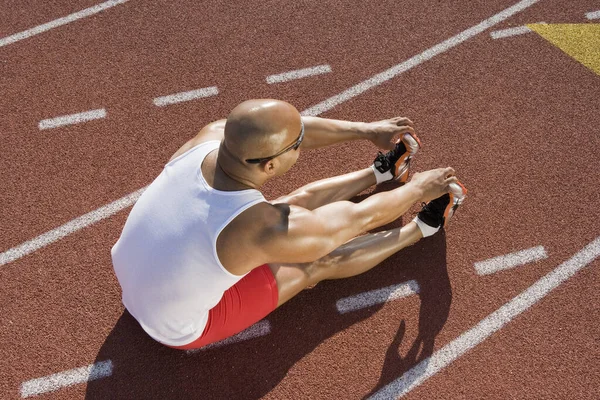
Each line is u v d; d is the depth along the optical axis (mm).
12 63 4613
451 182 3400
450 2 5312
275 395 3234
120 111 4355
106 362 3291
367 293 3596
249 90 4547
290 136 2465
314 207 3621
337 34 4984
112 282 3559
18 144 4129
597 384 3312
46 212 3816
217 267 2557
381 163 3826
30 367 3240
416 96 4586
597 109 4566
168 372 3281
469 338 3449
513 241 3830
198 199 2533
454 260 3738
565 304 3586
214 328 2947
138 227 2703
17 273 3559
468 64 4820
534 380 3316
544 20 5199
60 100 4398
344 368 3330
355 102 4527
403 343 3422
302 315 3504
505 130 4398
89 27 4906
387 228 3859
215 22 5008
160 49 4777
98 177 3998
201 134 2766
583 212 3984
